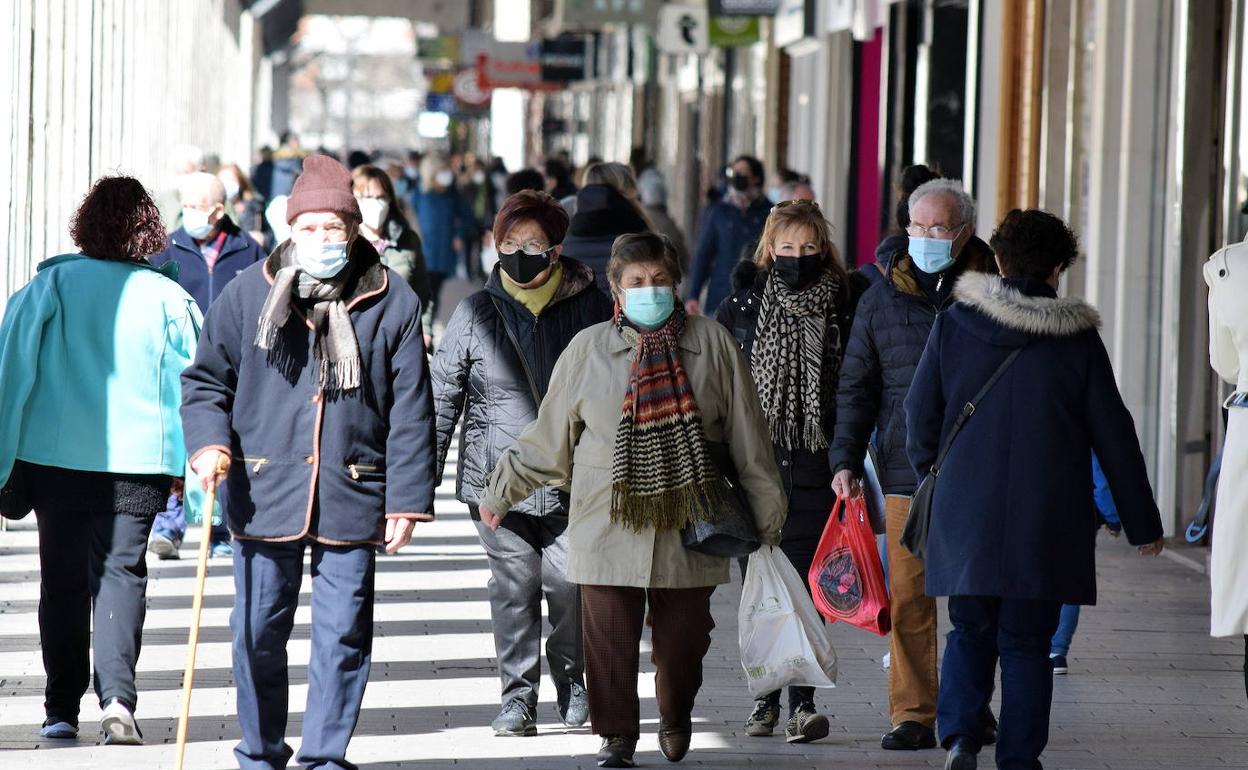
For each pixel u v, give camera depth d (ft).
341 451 56.75
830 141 221.87
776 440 69.62
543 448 63.16
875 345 67.51
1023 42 147.64
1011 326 58.65
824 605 67.10
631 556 61.26
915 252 66.54
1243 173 110.63
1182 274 117.19
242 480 56.70
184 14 286.87
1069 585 57.88
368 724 69.82
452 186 250.98
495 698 74.38
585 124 496.64
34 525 114.62
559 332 68.90
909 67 193.88
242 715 57.26
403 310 57.67
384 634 86.48
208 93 363.15
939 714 60.34
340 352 56.29
